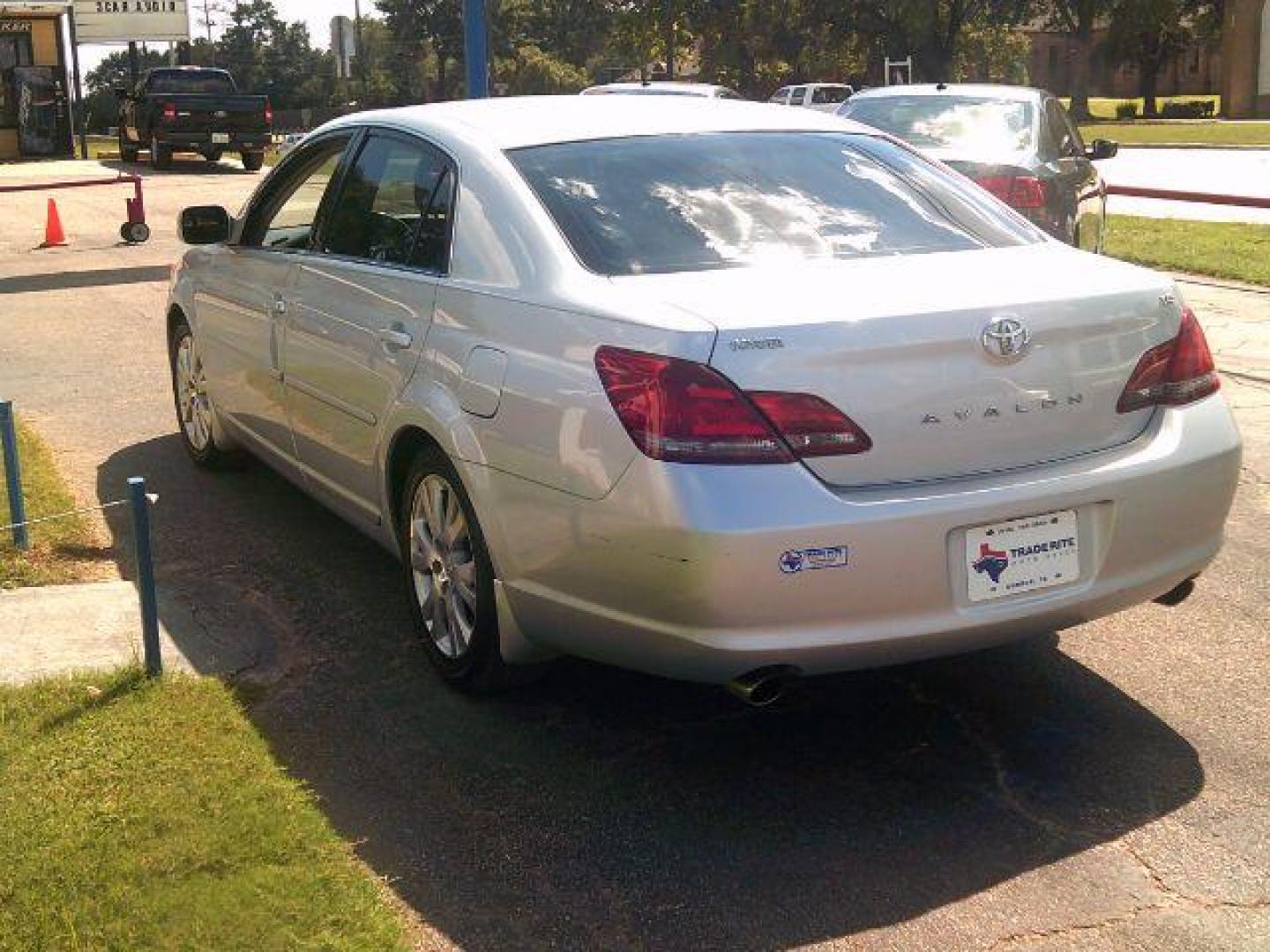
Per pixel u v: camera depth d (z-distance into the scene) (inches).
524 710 165.5
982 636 140.4
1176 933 121.7
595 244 153.5
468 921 123.6
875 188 171.9
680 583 132.0
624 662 145.0
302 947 115.3
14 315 435.8
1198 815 141.3
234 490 250.5
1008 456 141.7
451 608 168.1
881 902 126.9
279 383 210.5
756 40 2529.5
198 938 115.8
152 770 142.8
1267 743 156.3
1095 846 135.8
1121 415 148.6
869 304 137.6
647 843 136.8
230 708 158.6
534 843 136.6
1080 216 424.8
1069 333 143.9
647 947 120.3
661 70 3346.5
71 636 180.1
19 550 208.5
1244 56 2436.0
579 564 141.6
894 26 2332.7
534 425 144.9
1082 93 2556.6
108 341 392.2
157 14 1333.7
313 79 3725.4
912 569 134.9
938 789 147.3
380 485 179.9
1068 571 143.9
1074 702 167.3
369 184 193.6
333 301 190.7
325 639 185.3
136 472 261.4
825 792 146.7
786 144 178.5
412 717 163.3
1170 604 165.9
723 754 155.0
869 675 174.7
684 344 132.6
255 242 226.5
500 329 153.3
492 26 3838.6
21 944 114.3
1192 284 481.1
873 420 135.0
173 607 193.5
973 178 387.5
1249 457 269.0
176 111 1067.9
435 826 139.3
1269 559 214.2
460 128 178.7
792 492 131.3
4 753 145.2
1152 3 2463.1
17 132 1232.2
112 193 884.0
